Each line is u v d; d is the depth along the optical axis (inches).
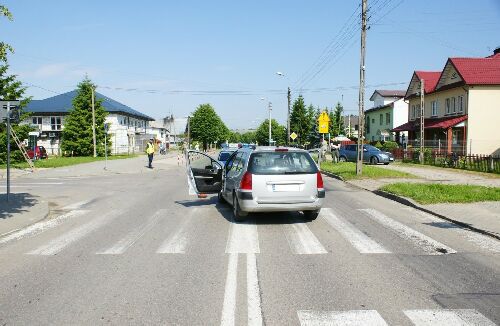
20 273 215.0
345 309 165.8
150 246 270.5
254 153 343.3
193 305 170.7
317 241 281.7
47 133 2341.3
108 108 2274.9
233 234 304.8
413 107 1651.1
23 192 580.1
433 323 152.8
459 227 329.1
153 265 227.1
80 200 499.2
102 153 1884.8
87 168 1094.4
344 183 704.4
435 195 470.9
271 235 301.0
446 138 1310.3
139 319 157.8
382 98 2143.2
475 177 754.8
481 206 413.1
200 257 243.0
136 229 326.3
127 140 2453.2
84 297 180.4
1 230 320.5
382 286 192.4
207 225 339.9
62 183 720.3
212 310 165.6
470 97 1221.1
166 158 1720.0
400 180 700.7
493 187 549.0
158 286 193.5
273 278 204.1
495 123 1219.2
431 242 278.4
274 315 160.4
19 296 182.2
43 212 398.9
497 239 287.9
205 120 3659.0
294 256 243.9
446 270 216.7
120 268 222.1
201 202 476.4
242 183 336.5
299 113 3115.2
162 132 3693.4
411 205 438.9
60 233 314.3
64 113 2322.8
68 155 1875.0
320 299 176.6
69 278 206.2
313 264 227.6
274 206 333.7
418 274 210.1
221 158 762.2
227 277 205.8
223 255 247.0
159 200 495.5
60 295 182.9
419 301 174.1
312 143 2405.3
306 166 342.6
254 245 271.0
